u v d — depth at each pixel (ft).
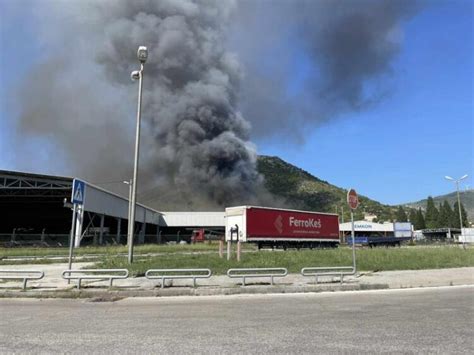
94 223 227.61
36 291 39.81
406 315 27.81
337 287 43.24
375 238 239.09
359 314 28.37
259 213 138.72
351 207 52.65
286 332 22.48
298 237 150.41
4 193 180.96
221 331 22.81
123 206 204.44
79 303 35.27
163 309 31.30
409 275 52.49
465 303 33.40
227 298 37.86
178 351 18.49
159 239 212.23
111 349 18.86
